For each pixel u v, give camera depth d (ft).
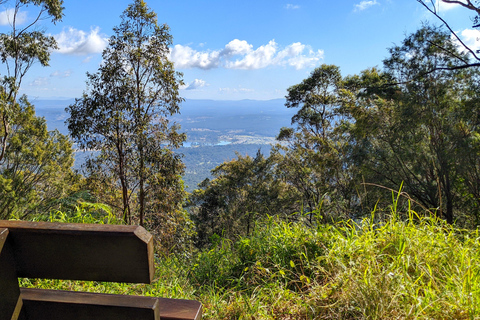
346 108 58.85
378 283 5.41
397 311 5.06
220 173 85.87
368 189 33.47
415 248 6.53
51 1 44.60
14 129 66.18
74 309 2.71
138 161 39.58
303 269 7.54
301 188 64.03
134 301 2.72
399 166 34.30
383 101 38.45
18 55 46.85
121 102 38.45
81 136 38.24
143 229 2.65
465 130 32.45
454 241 7.14
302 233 8.51
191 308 3.37
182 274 9.05
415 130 33.63
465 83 33.81
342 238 7.34
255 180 76.54
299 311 6.05
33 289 2.87
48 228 2.57
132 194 42.55
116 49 38.78
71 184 66.95
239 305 6.40
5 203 53.72
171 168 40.45
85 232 2.55
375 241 7.33
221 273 8.59
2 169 63.46
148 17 38.65
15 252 2.66
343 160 42.57
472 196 29.48
